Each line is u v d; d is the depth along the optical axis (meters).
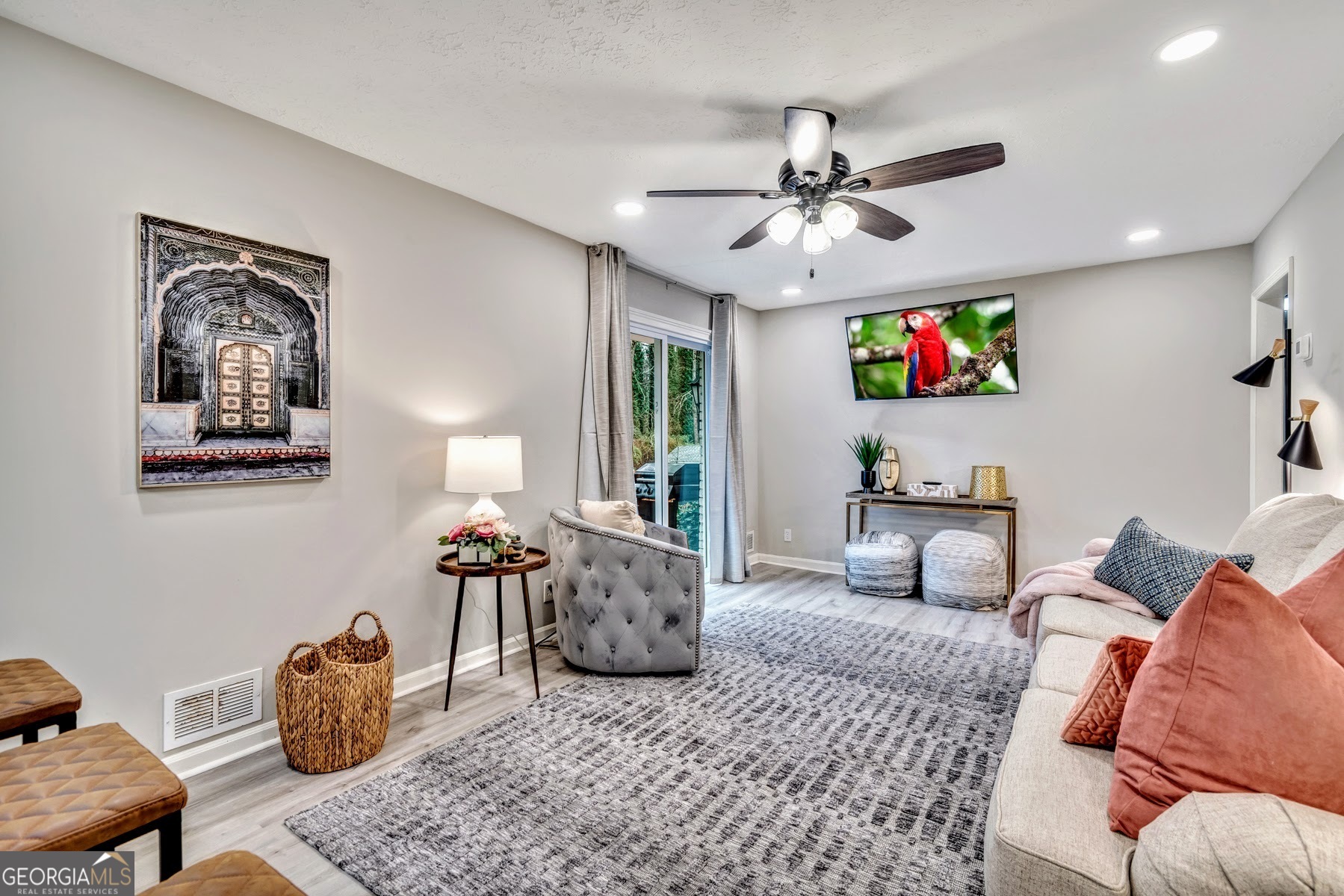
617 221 3.48
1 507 1.82
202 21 1.81
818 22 1.81
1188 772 1.06
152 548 2.12
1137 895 0.98
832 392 5.52
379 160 2.73
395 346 2.85
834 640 3.66
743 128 2.46
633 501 4.03
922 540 5.09
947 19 1.80
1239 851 0.89
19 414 1.85
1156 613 2.43
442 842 1.81
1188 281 4.07
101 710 2.01
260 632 2.39
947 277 4.65
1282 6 1.72
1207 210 3.29
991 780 2.12
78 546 1.96
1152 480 4.21
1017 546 4.68
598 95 2.22
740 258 4.16
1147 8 1.74
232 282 2.28
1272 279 3.38
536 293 3.56
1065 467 4.50
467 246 3.17
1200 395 4.05
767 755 2.30
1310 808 0.94
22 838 1.04
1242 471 3.94
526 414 3.50
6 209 1.82
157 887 0.95
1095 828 1.13
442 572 2.76
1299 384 3.01
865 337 5.24
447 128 2.45
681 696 2.85
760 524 5.92
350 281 2.67
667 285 4.71
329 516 2.61
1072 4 1.73
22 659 1.76
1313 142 2.52
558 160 2.72
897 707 2.72
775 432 5.85
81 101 1.95
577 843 1.80
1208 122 2.37
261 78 2.11
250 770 2.22
